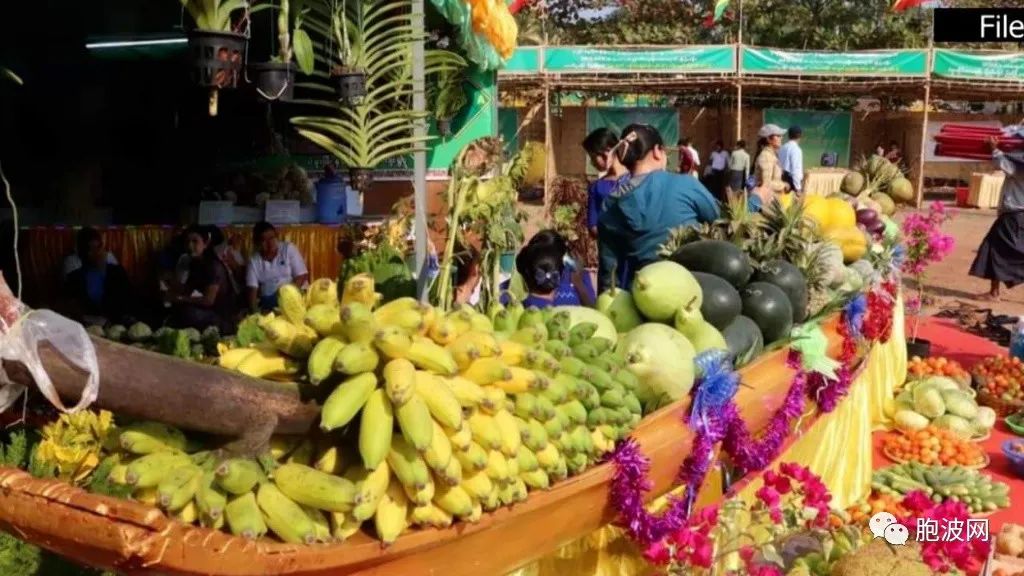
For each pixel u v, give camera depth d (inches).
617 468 92.7
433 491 72.5
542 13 815.7
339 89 162.4
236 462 65.6
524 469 79.7
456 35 235.5
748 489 136.5
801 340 140.7
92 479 87.6
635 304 120.0
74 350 62.2
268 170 337.4
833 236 195.5
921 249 302.0
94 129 368.5
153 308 251.6
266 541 64.8
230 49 119.4
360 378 70.2
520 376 78.8
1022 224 395.9
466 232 122.7
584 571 106.3
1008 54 746.2
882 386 230.8
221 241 267.9
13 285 267.6
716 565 111.3
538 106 819.4
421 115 174.6
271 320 75.6
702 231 161.3
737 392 116.4
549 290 144.7
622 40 1002.1
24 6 299.7
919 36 948.6
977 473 198.4
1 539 89.1
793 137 534.0
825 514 124.3
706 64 738.8
